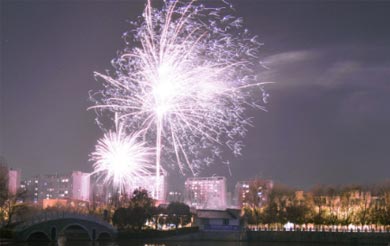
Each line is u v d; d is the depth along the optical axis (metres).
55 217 159.62
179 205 195.38
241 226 194.12
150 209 188.00
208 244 172.62
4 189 176.75
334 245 177.12
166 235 181.75
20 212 176.88
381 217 196.12
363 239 178.25
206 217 192.88
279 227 198.00
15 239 153.50
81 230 175.00
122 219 182.50
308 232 185.75
